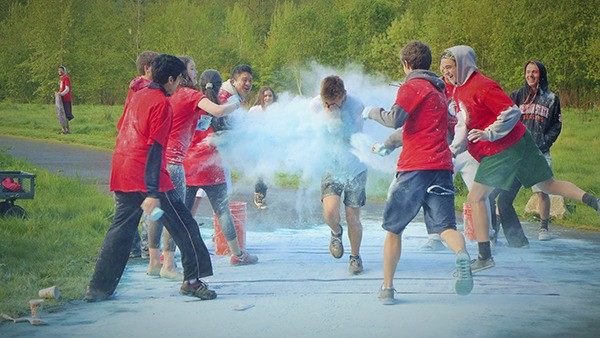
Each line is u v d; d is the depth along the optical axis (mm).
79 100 52688
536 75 9117
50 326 5559
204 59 49938
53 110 39625
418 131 6070
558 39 34750
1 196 9492
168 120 6172
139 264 7914
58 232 9016
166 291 6660
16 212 9578
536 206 10867
